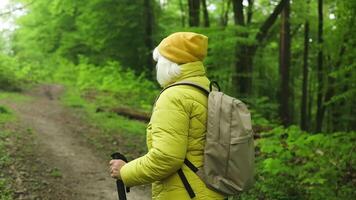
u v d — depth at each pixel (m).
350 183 6.43
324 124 26.23
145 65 26.61
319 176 6.44
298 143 7.00
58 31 31.16
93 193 7.04
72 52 30.17
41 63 30.77
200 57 2.81
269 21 17.83
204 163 2.63
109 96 20.02
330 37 16.16
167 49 2.79
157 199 2.74
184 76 2.76
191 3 20.48
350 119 19.56
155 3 27.30
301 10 19.80
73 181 7.55
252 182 2.70
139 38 26.50
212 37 15.82
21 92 20.64
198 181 2.63
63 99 19.31
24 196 6.38
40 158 8.71
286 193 6.38
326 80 18.39
